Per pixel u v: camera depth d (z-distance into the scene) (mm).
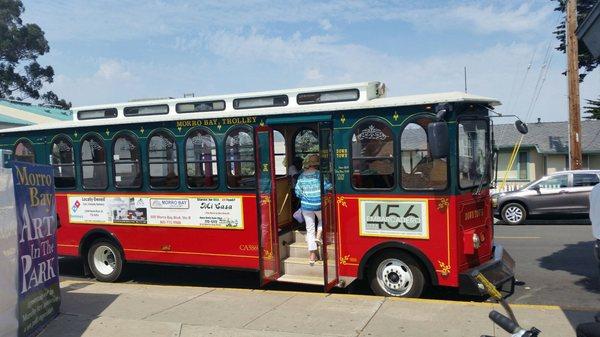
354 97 7508
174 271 10102
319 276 7738
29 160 9867
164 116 8664
